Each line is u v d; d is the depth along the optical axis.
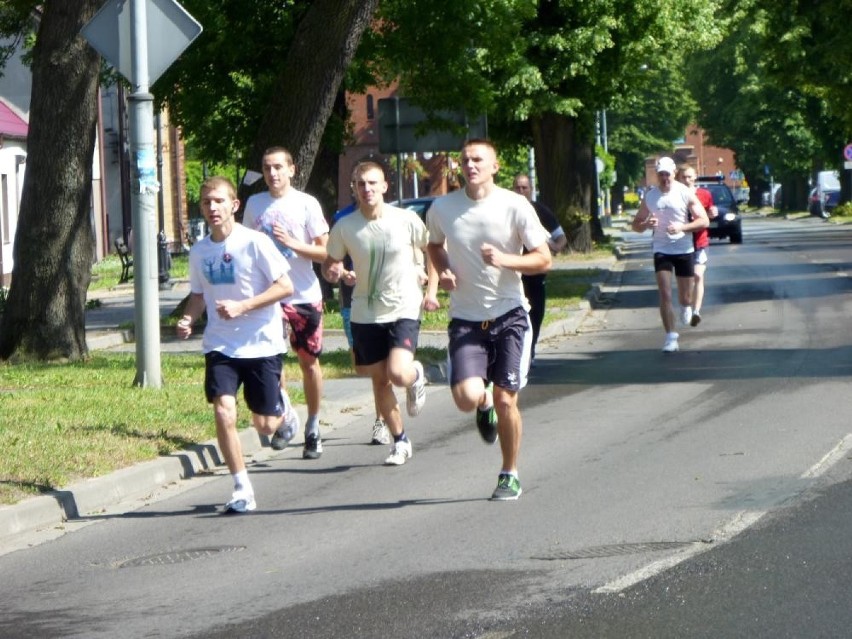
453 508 10.98
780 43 48.78
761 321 26.02
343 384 18.53
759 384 17.36
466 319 11.09
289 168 14.08
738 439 13.38
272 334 11.66
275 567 9.34
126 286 45.12
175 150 72.00
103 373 19.20
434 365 19.89
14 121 54.22
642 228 22.02
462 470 12.71
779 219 101.69
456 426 15.46
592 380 18.77
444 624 7.64
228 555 9.83
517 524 10.22
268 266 11.47
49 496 11.48
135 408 15.66
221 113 31.69
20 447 13.25
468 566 8.98
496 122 53.28
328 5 24.84
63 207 20.89
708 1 50.31
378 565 9.18
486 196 10.97
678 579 8.32
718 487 11.15
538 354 22.56
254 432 14.63
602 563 8.82
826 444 12.80
